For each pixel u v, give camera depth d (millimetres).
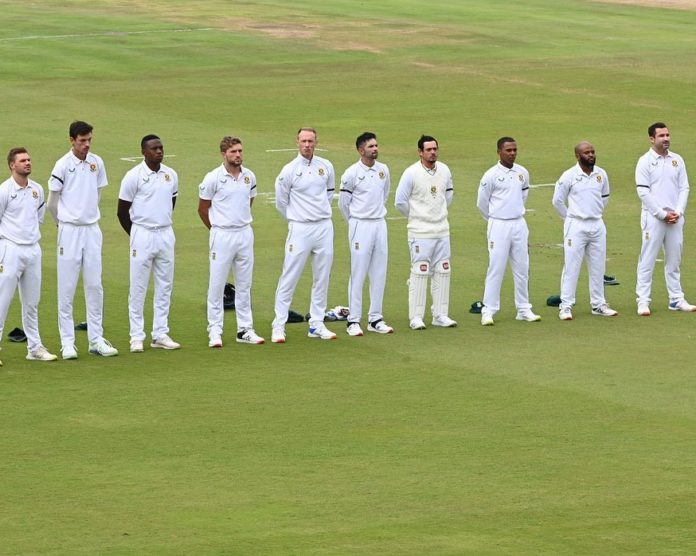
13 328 42500
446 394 35438
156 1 137375
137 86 94312
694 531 26391
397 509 27547
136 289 39625
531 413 33844
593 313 44250
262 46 112500
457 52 110812
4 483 29031
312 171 40656
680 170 44062
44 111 83812
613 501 27984
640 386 36094
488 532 26312
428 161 41750
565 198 43531
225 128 79438
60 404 34625
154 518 27047
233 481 29156
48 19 123875
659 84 95812
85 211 38719
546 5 140750
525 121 82500
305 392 35656
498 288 42938
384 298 46562
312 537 26016
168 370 37750
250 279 40656
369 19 128000
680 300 44688
